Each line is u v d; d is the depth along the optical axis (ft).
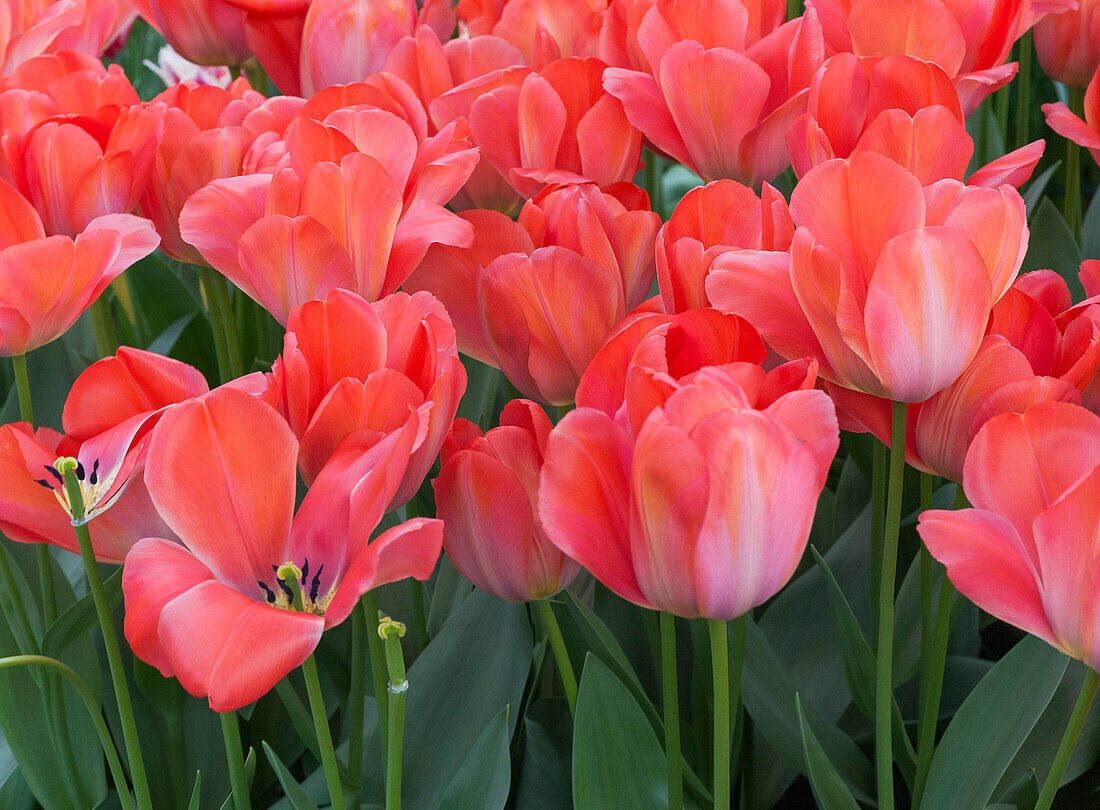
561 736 3.23
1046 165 5.67
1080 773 3.18
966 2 3.38
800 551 2.53
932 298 2.60
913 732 3.38
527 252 2.98
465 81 3.62
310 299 2.94
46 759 3.24
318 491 2.58
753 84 3.22
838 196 2.65
